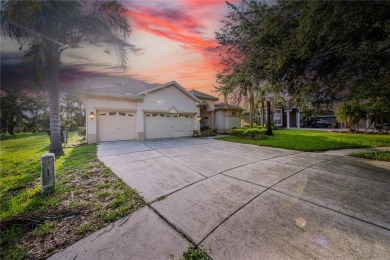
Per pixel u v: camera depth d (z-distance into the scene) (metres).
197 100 15.08
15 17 5.94
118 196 3.51
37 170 5.31
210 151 8.12
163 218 2.77
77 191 3.75
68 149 8.51
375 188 3.79
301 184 4.05
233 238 2.30
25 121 25.52
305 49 4.49
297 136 14.80
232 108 18.41
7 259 2.01
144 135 12.41
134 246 2.17
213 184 4.12
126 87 13.86
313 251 2.06
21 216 2.71
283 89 6.50
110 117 11.16
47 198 3.45
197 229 2.49
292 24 4.86
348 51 4.39
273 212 2.90
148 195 3.57
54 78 7.40
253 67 5.80
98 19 7.25
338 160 6.29
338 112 19.52
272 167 5.46
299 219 2.70
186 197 3.47
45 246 2.18
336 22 3.99
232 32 6.08
